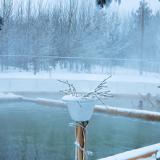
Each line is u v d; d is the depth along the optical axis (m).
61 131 9.10
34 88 16.89
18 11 29.64
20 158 6.91
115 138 8.39
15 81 17.03
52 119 10.70
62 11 30.12
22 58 25.42
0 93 15.36
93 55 28.31
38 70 23.95
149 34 28.39
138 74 22.34
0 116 11.17
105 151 7.30
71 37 28.61
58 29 29.23
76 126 3.56
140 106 12.55
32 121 10.37
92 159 6.70
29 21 29.44
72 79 17.95
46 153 7.21
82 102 3.34
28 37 28.81
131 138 8.36
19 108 12.75
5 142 7.97
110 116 11.24
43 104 13.45
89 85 17.06
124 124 10.02
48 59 24.66
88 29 29.47
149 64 23.06
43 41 28.55
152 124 10.11
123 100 14.16
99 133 8.90
